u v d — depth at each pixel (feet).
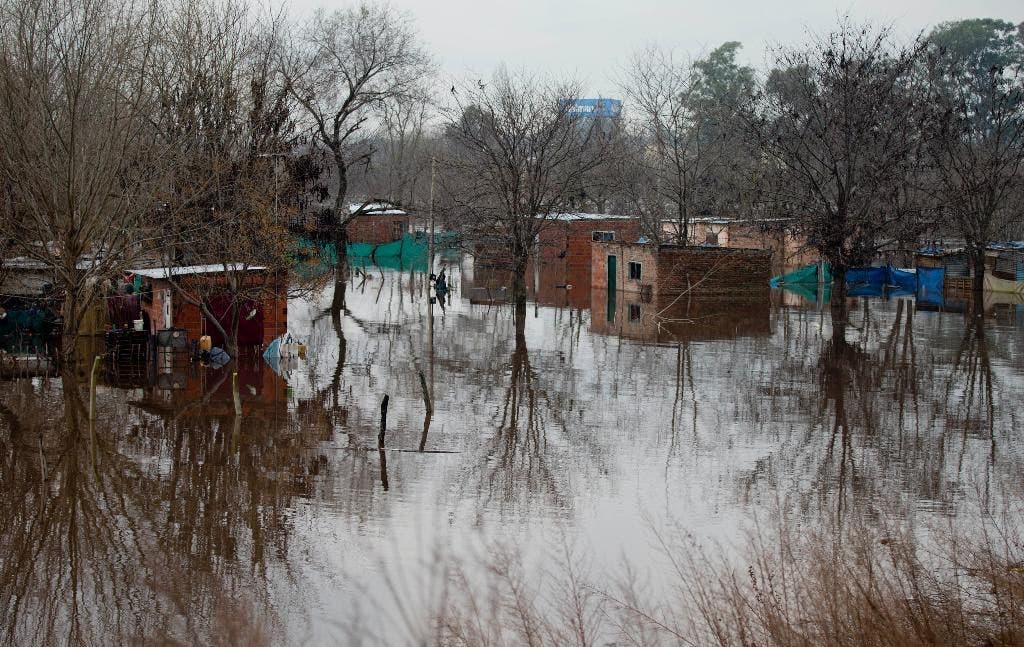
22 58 87.20
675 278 154.81
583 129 195.42
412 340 111.14
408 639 38.22
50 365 89.15
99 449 62.90
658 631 37.47
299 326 121.29
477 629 37.88
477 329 121.80
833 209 156.46
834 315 136.15
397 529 49.85
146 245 92.12
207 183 93.30
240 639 38.19
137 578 44.32
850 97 138.00
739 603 36.35
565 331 120.88
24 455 61.41
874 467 61.41
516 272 130.72
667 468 60.80
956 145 159.02
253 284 97.66
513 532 49.37
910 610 33.96
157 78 100.32
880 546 45.42
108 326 108.99
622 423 72.43
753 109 190.08
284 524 50.34
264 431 67.87
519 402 79.10
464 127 147.23
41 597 42.52
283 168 118.73
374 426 70.18
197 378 85.25
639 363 98.12
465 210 157.17
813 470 60.75
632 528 50.01
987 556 43.88
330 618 40.24
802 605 35.29
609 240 172.65
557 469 60.39
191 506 53.16
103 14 96.27
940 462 62.80
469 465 60.90
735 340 114.62
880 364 99.04
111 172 87.35
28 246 88.02
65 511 52.03
